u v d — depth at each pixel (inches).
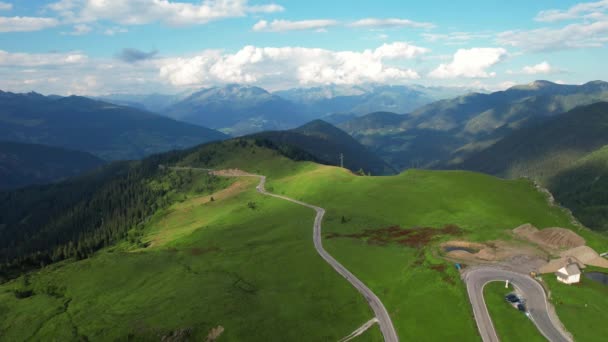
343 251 5098.4
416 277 4074.8
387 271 4431.6
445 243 4940.9
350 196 7760.8
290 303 3959.2
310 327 3535.9
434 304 3595.0
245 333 3516.2
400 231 5679.1
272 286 4411.9
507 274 3996.1
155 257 5944.9
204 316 3836.1
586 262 4498.0
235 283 4571.9
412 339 3262.8
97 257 6186.0
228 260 5393.7
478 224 5762.8
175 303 4269.2
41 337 4271.7
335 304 3892.7
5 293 5477.4
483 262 4291.3
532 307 3432.6
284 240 5851.4
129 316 4274.1
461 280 3870.6
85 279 5502.0
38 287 5526.6
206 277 4852.4
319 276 4480.8
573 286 3718.0
